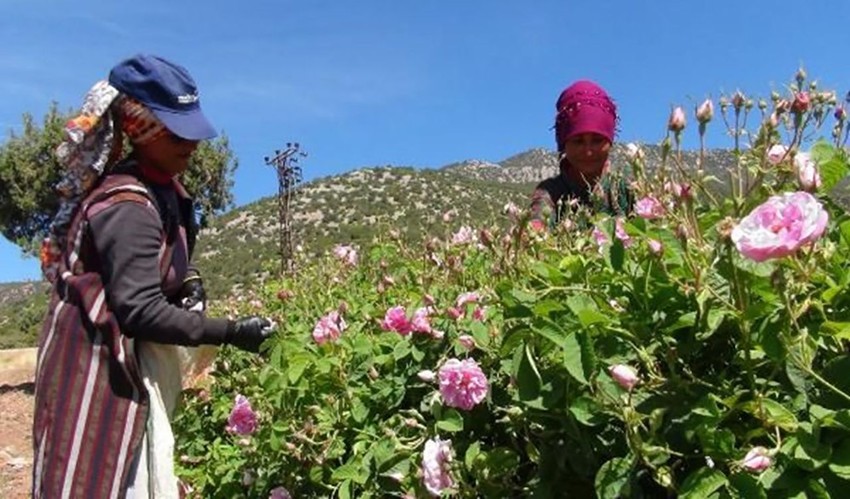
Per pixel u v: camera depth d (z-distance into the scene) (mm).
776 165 1738
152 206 2270
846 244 1634
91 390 2215
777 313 1455
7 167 14664
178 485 2545
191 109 2354
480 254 3184
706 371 1658
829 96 1912
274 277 6637
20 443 7598
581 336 1562
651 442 1478
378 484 2172
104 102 2285
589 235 2527
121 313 2197
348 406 2506
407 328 2477
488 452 1873
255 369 3238
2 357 14758
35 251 15055
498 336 2094
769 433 1453
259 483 2785
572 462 1678
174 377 2400
